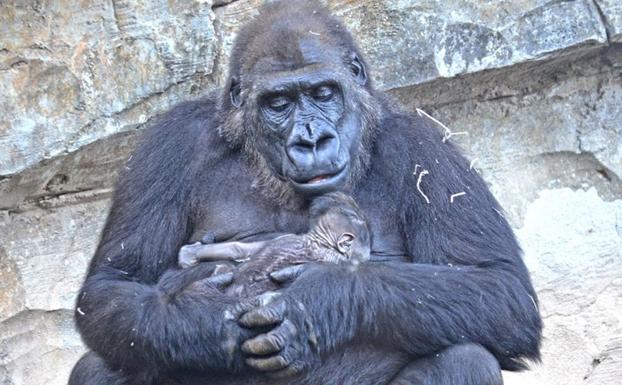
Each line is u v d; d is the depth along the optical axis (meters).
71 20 15.55
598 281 16.67
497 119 16.84
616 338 16.44
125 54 15.66
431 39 16.12
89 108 15.59
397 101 14.37
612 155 16.81
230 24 16.11
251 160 13.66
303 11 13.76
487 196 13.69
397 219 13.59
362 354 12.91
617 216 16.78
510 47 16.19
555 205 16.81
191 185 13.72
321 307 12.44
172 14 15.75
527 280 13.37
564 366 16.52
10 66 15.38
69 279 16.22
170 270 13.44
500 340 12.92
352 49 13.77
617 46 16.42
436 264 13.34
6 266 15.95
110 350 12.77
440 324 12.70
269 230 13.58
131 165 13.86
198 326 12.49
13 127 15.38
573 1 16.19
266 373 12.40
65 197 16.16
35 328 16.14
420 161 13.60
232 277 12.83
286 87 13.07
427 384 12.52
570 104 16.86
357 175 13.55
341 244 12.97
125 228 13.56
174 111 14.04
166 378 12.93
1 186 15.56
